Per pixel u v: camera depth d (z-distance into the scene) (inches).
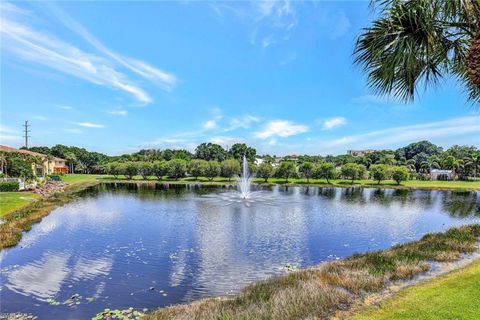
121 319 262.8
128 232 604.4
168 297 312.5
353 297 220.1
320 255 456.1
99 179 2352.4
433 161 3267.7
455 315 169.3
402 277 256.8
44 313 277.0
